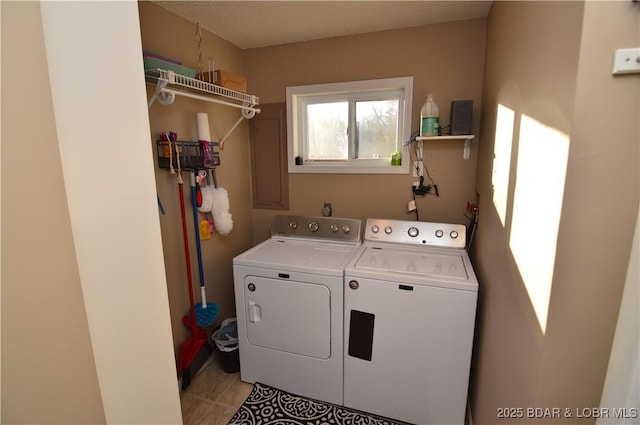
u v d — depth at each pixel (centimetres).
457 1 166
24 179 68
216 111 212
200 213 204
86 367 85
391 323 157
